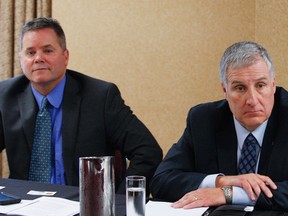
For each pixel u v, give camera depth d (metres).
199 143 1.87
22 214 1.32
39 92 2.31
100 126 2.31
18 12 3.66
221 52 3.39
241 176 1.54
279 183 1.52
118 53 3.52
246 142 1.78
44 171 2.22
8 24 3.67
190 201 1.45
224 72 1.69
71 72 2.46
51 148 2.25
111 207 1.13
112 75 3.53
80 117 2.30
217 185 1.58
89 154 2.26
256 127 1.75
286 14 2.97
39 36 2.22
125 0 3.50
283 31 3.01
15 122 2.29
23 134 2.26
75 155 2.24
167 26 3.44
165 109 3.46
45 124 2.26
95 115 2.32
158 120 3.47
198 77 3.41
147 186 2.22
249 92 1.63
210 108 1.94
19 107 2.32
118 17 3.51
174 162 1.86
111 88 2.40
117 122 2.34
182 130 3.43
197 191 1.51
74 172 2.22
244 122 1.68
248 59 1.63
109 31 3.53
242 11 3.37
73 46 3.59
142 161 2.25
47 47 2.23
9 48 3.68
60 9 3.61
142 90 3.49
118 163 2.37
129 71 3.50
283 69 3.02
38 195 1.59
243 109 1.66
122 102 2.43
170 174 1.77
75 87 2.37
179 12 3.43
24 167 2.24
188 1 3.42
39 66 2.21
